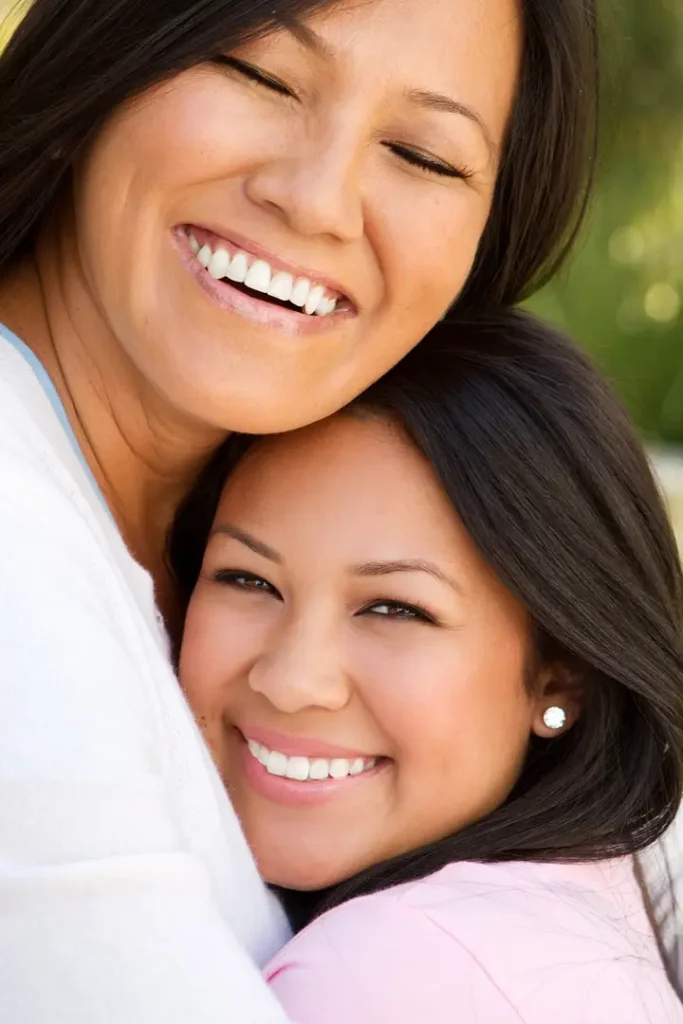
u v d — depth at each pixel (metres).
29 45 1.89
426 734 2.01
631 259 8.57
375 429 2.09
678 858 2.35
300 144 1.78
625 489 2.21
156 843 1.37
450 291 2.01
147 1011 1.30
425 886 1.88
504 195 2.29
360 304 1.93
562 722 2.20
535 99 2.16
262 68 1.75
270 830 2.06
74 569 1.52
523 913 1.87
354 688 2.02
